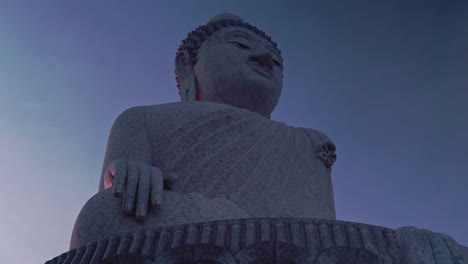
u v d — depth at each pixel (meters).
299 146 11.41
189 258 6.67
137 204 8.00
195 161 10.23
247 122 11.05
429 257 6.53
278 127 11.47
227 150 10.45
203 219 8.03
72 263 7.13
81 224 8.25
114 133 10.95
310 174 11.16
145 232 6.97
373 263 6.62
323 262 6.54
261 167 10.49
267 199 10.15
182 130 10.66
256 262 6.57
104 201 8.32
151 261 6.69
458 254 6.61
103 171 10.51
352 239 6.64
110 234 7.90
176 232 6.82
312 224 6.79
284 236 6.61
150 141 10.70
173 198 8.30
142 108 11.34
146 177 8.31
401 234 6.76
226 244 6.62
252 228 6.73
